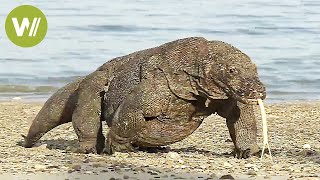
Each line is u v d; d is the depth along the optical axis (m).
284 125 52.59
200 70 35.22
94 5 145.50
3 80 75.62
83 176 31.33
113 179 30.69
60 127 50.88
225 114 36.72
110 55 92.69
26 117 55.78
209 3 155.38
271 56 93.00
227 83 34.62
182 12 137.50
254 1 160.88
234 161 35.53
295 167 34.12
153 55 36.94
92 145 38.81
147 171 32.50
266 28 118.25
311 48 99.94
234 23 123.44
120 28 114.69
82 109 38.94
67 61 87.94
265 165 34.38
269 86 74.75
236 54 35.09
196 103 36.16
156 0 158.25
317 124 53.16
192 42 36.09
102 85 38.75
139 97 36.19
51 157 36.41
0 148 40.88
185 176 31.67
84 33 109.88
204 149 41.28
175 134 36.78
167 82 35.94
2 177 31.03
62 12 132.38
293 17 132.62
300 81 77.25
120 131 36.91
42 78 77.31
